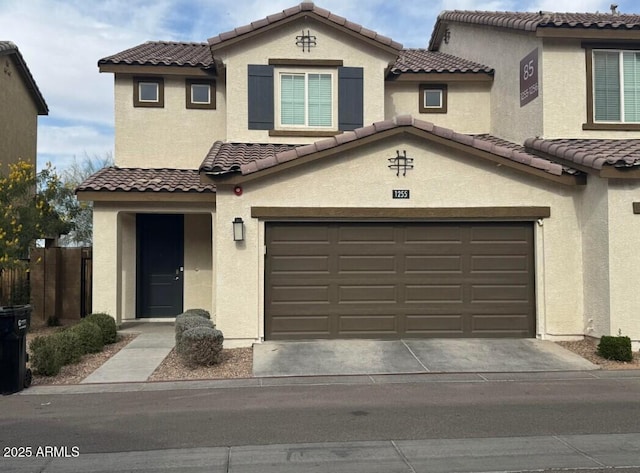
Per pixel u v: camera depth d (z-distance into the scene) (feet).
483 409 24.71
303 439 21.17
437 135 37.24
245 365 32.78
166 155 50.67
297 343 36.78
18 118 68.80
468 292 38.40
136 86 50.42
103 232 43.32
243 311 36.99
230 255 36.96
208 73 50.37
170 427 22.58
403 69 51.11
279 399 26.50
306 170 37.32
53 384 29.55
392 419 23.39
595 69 44.29
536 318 38.42
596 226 36.42
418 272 38.24
